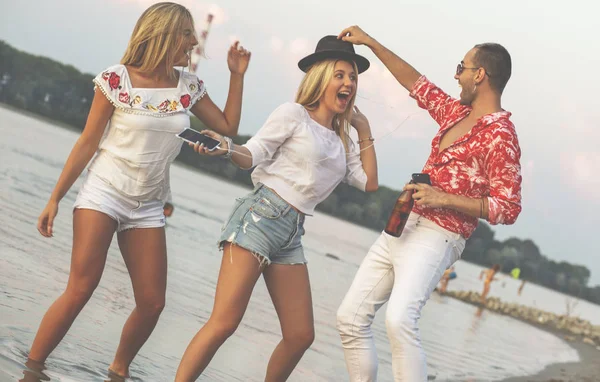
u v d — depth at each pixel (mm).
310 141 3486
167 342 4664
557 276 52000
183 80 3596
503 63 3484
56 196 3449
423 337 7738
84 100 57625
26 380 3061
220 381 4094
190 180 36219
